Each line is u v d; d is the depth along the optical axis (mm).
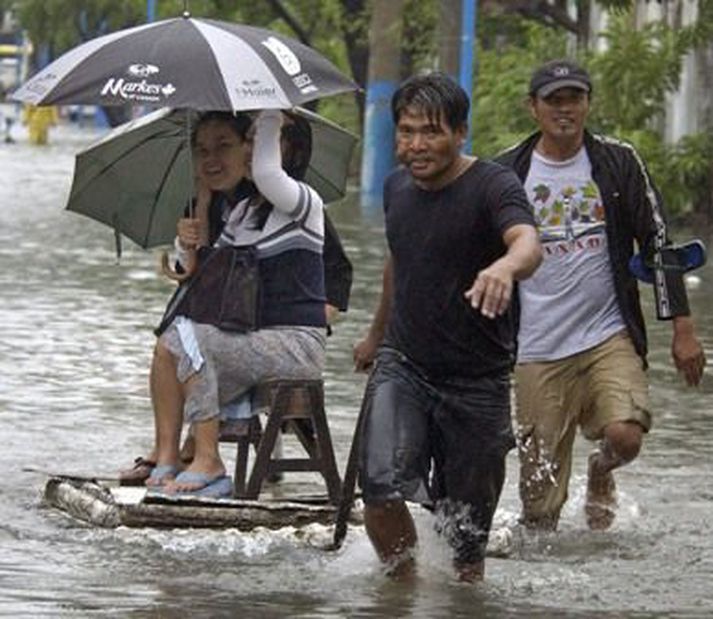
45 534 23344
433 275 20484
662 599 21078
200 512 23453
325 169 26625
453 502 20953
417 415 20578
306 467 24391
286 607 20250
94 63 24000
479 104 92250
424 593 20938
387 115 97812
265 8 122500
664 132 89312
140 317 45375
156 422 24906
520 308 24234
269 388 24328
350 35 117500
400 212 20656
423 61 100812
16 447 29438
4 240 66750
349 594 20812
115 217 26797
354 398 34312
